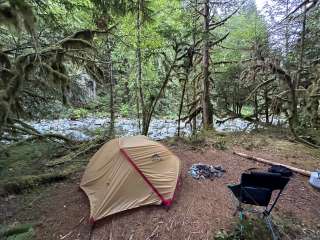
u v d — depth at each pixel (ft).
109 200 14.08
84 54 25.46
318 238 12.09
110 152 16.75
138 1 21.30
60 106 45.65
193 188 16.51
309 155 23.73
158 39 29.45
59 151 27.81
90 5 22.02
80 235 12.82
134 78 37.11
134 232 12.61
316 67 32.99
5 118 16.97
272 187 11.55
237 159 22.18
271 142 28.48
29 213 15.19
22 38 22.39
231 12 35.63
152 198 14.56
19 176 20.16
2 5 12.87
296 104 32.37
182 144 26.53
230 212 13.79
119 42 31.27
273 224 12.59
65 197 16.74
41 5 20.40
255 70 32.32
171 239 12.08
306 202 15.14
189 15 31.60
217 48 40.88
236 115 40.55
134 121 49.01
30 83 24.36
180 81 36.14
